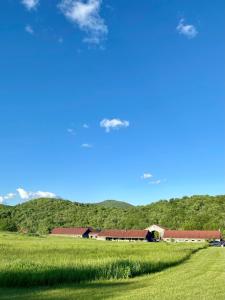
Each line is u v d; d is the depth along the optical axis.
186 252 62.41
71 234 167.50
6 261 36.97
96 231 171.50
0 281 27.50
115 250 61.47
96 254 51.25
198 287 26.14
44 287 27.23
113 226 198.12
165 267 42.12
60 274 29.55
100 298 22.36
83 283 29.42
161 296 22.41
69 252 53.72
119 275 32.53
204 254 65.81
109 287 27.14
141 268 36.69
